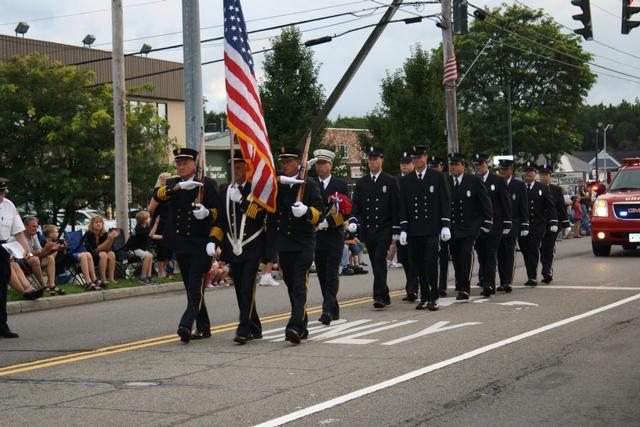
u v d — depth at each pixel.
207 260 10.47
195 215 10.13
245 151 10.05
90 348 10.29
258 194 9.93
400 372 8.16
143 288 17.22
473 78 66.44
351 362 8.74
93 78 29.69
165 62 44.47
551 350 9.18
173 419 6.61
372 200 13.08
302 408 6.86
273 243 10.23
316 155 12.37
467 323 11.22
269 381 7.91
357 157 58.12
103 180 28.50
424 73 37.69
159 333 11.50
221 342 10.37
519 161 66.88
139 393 7.54
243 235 10.11
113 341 10.85
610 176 37.34
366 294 15.55
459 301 13.77
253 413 6.74
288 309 13.72
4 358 9.73
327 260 11.73
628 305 12.66
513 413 6.66
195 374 8.33
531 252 16.12
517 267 20.72
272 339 10.48
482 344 9.59
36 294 13.76
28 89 27.72
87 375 8.49
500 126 64.38
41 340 11.13
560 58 64.56
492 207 14.40
